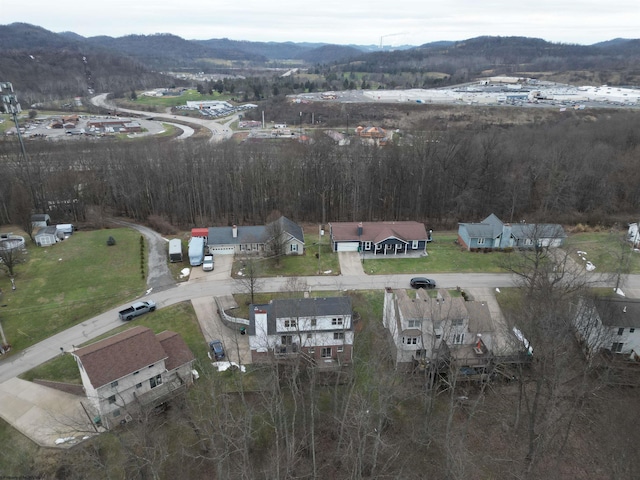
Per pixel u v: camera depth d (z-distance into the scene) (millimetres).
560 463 36688
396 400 41219
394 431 39344
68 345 49344
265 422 35719
